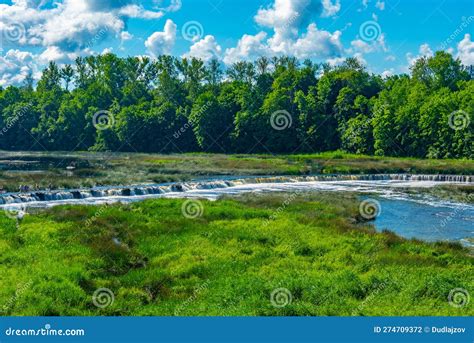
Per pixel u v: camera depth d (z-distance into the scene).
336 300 17.27
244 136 109.12
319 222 30.86
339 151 106.88
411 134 96.06
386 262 22.61
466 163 80.75
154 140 112.31
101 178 55.69
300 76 128.38
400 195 49.25
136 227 28.69
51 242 24.59
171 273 20.69
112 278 20.38
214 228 28.42
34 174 57.47
